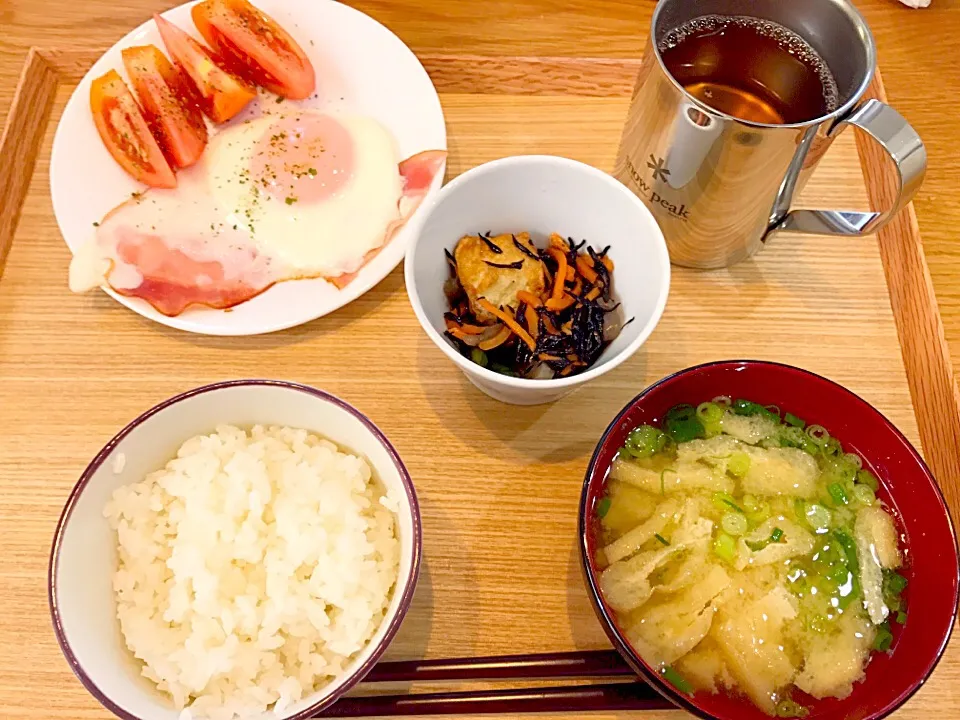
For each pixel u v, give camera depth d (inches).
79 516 9.6
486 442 12.4
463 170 14.6
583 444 12.4
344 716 10.3
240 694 9.3
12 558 11.3
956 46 15.9
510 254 11.9
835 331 13.3
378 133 14.4
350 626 9.6
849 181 14.6
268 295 12.9
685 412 11.1
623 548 10.3
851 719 8.9
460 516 11.8
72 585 9.3
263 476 10.3
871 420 10.4
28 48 15.2
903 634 9.8
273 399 10.5
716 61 12.5
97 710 10.5
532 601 11.3
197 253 13.3
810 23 11.7
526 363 11.8
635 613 10.0
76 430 12.2
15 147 14.2
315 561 10.1
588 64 15.0
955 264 13.8
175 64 14.8
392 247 13.3
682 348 13.1
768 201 12.1
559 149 14.8
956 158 14.7
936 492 9.8
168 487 10.3
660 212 12.9
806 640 9.9
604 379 12.8
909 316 13.3
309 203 13.8
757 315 13.4
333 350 13.0
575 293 12.0
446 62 15.1
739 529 10.3
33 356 12.7
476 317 12.0
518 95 15.4
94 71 14.3
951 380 12.6
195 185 14.1
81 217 13.3
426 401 12.6
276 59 14.5
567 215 12.2
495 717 10.6
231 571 10.0
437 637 11.0
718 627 9.9
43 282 13.3
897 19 16.2
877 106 10.6
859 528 10.5
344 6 15.1
